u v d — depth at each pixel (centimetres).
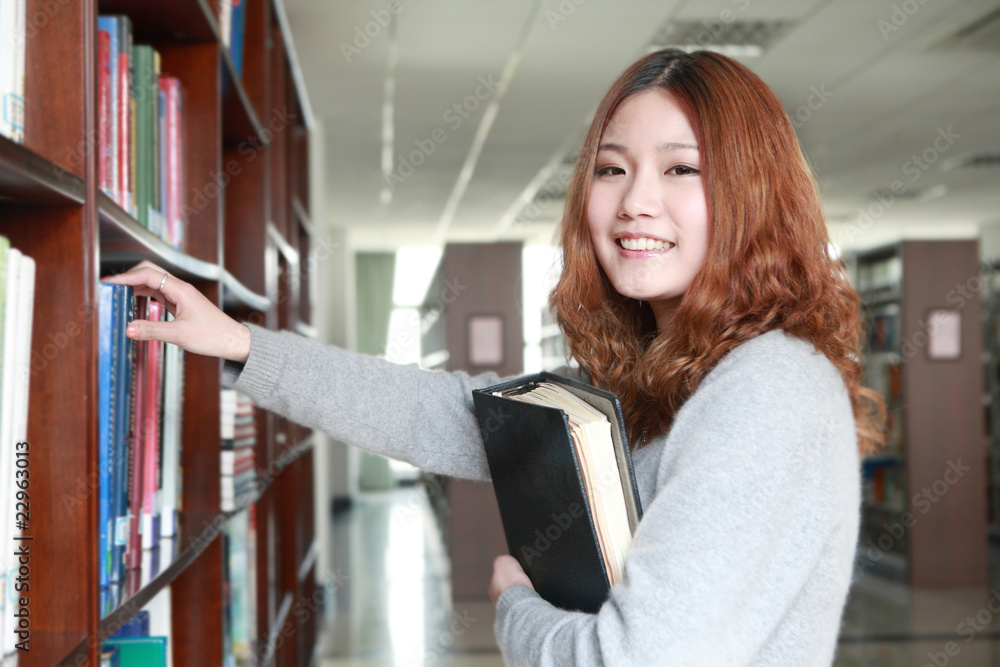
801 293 84
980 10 400
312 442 395
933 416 524
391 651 389
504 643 82
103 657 105
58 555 78
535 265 1187
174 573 106
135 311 99
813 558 74
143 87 121
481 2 388
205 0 139
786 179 86
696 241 87
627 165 91
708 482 70
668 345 88
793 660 76
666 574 67
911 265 529
